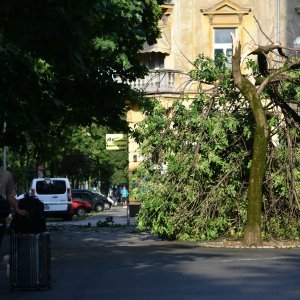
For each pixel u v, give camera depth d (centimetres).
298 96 2273
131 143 4172
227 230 2330
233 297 1109
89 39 948
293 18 4269
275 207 2267
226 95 2288
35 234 1234
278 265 1552
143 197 2280
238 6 4275
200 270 1478
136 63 2728
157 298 1111
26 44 884
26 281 1229
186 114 2288
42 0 862
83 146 6419
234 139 2300
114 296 1141
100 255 1883
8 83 1703
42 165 5206
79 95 2711
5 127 1866
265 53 2248
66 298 1136
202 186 2267
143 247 2144
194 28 4297
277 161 2272
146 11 2820
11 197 1361
